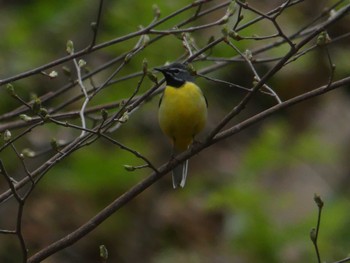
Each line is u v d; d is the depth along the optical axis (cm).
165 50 1438
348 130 1628
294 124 1623
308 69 1599
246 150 1588
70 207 1461
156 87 857
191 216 1471
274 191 1466
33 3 1677
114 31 1495
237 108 791
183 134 920
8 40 1560
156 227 1472
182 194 1512
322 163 1534
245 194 1359
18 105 1505
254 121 805
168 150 1529
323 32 751
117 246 1464
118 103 980
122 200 796
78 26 1586
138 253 1455
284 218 1379
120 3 1467
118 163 1440
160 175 802
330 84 779
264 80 766
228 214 1405
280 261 1328
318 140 1554
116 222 1469
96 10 1575
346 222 1351
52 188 1462
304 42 753
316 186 1498
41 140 1421
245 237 1345
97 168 1436
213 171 1575
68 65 1518
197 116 905
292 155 1498
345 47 1579
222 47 1430
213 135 806
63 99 1464
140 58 1452
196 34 1467
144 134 1544
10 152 1441
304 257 1327
